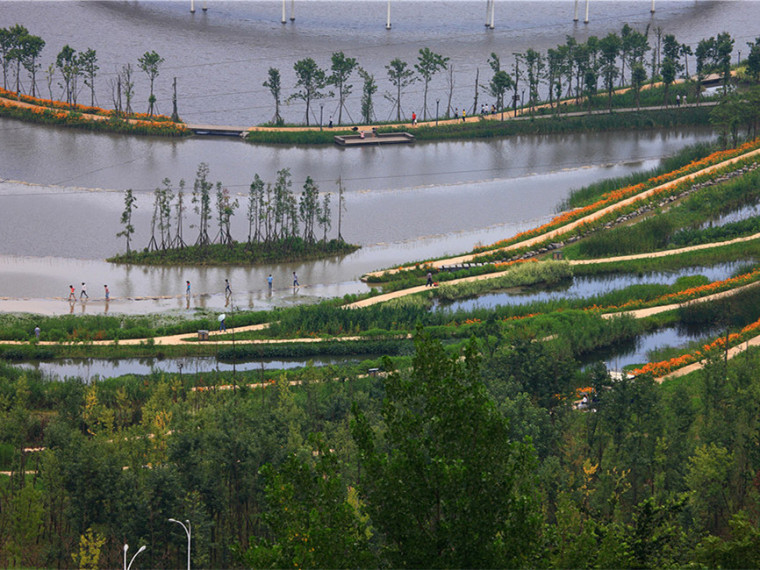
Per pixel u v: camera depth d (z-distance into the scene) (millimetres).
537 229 154875
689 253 145500
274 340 118500
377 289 135375
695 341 118625
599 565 54188
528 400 85750
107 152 190875
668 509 62062
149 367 114812
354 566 50188
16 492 73938
